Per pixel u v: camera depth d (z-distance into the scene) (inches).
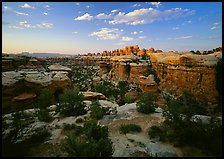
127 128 508.1
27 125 517.7
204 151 342.3
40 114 622.2
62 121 604.1
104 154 331.3
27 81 851.4
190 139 384.5
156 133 459.5
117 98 1397.6
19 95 796.0
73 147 322.7
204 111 562.9
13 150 348.5
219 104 907.4
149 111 687.1
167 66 1509.6
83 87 1774.1
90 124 484.1
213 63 1075.3
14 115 586.9
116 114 682.8
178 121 432.5
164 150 373.1
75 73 3179.1
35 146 398.9
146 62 2327.8
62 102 706.2
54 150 378.3
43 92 799.7
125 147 404.5
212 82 1055.6
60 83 1038.4
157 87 1430.9
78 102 714.8
